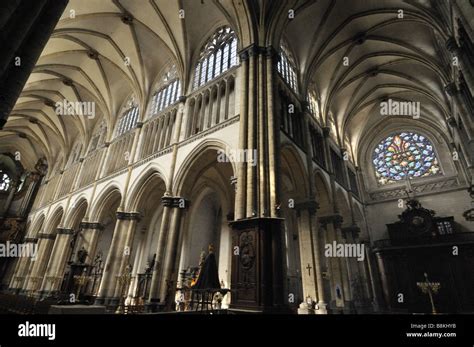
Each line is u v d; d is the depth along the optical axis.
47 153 41.44
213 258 10.45
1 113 5.77
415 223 24.89
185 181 16.48
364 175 31.75
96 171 27.28
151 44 24.28
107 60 25.53
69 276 16.20
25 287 27.73
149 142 21.75
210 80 18.72
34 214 36.38
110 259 17.81
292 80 20.45
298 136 18.56
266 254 10.21
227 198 22.78
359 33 21.61
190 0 20.08
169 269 14.07
